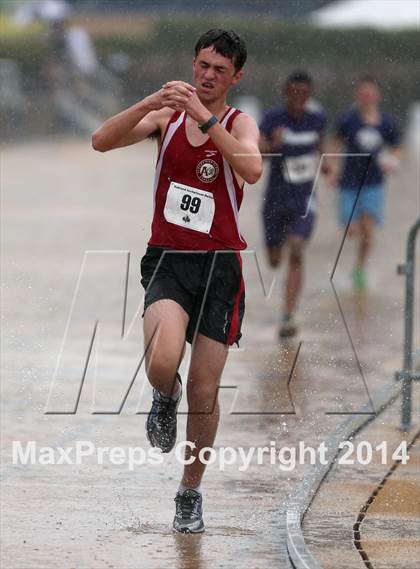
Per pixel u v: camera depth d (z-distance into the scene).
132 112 17.00
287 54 67.31
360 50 68.44
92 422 24.14
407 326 24.27
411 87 67.81
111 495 19.75
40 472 20.91
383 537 17.75
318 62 69.25
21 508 18.97
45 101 92.56
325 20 69.12
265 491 20.05
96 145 17.42
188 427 17.91
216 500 19.53
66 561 16.67
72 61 93.25
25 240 49.53
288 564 16.62
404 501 19.52
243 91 66.75
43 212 59.25
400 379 23.83
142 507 19.19
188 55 72.06
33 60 92.75
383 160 41.62
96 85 93.44
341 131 41.81
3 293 37.94
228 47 17.16
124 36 93.19
